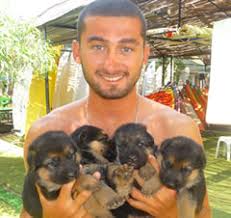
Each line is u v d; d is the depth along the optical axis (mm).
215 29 1109
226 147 2367
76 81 2631
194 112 2842
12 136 2951
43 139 568
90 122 660
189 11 1719
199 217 617
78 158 584
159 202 547
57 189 536
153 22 1901
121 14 584
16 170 1922
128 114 656
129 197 558
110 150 614
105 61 586
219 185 1677
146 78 3611
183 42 2414
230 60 1070
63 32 2041
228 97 1062
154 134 647
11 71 1517
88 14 597
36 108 2730
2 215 1308
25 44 1531
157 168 563
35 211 570
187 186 563
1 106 3510
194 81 3959
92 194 553
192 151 567
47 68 1649
